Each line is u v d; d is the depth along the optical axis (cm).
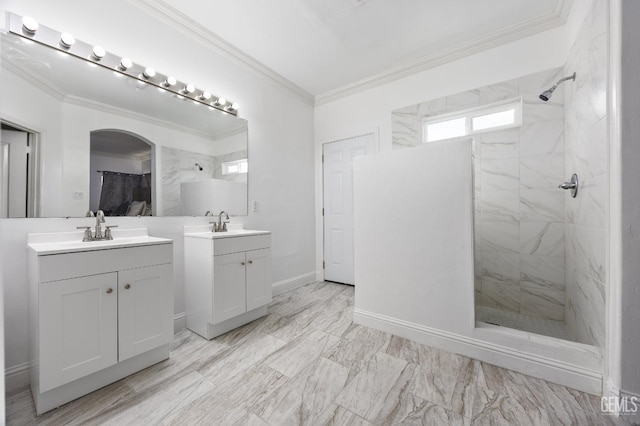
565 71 214
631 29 113
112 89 182
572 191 188
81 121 168
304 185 353
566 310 214
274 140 309
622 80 114
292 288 326
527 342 151
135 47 194
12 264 142
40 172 152
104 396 135
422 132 291
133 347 150
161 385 144
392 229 199
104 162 178
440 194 178
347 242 344
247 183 276
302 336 200
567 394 134
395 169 196
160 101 208
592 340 150
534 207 230
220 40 244
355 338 196
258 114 290
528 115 232
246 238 218
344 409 126
